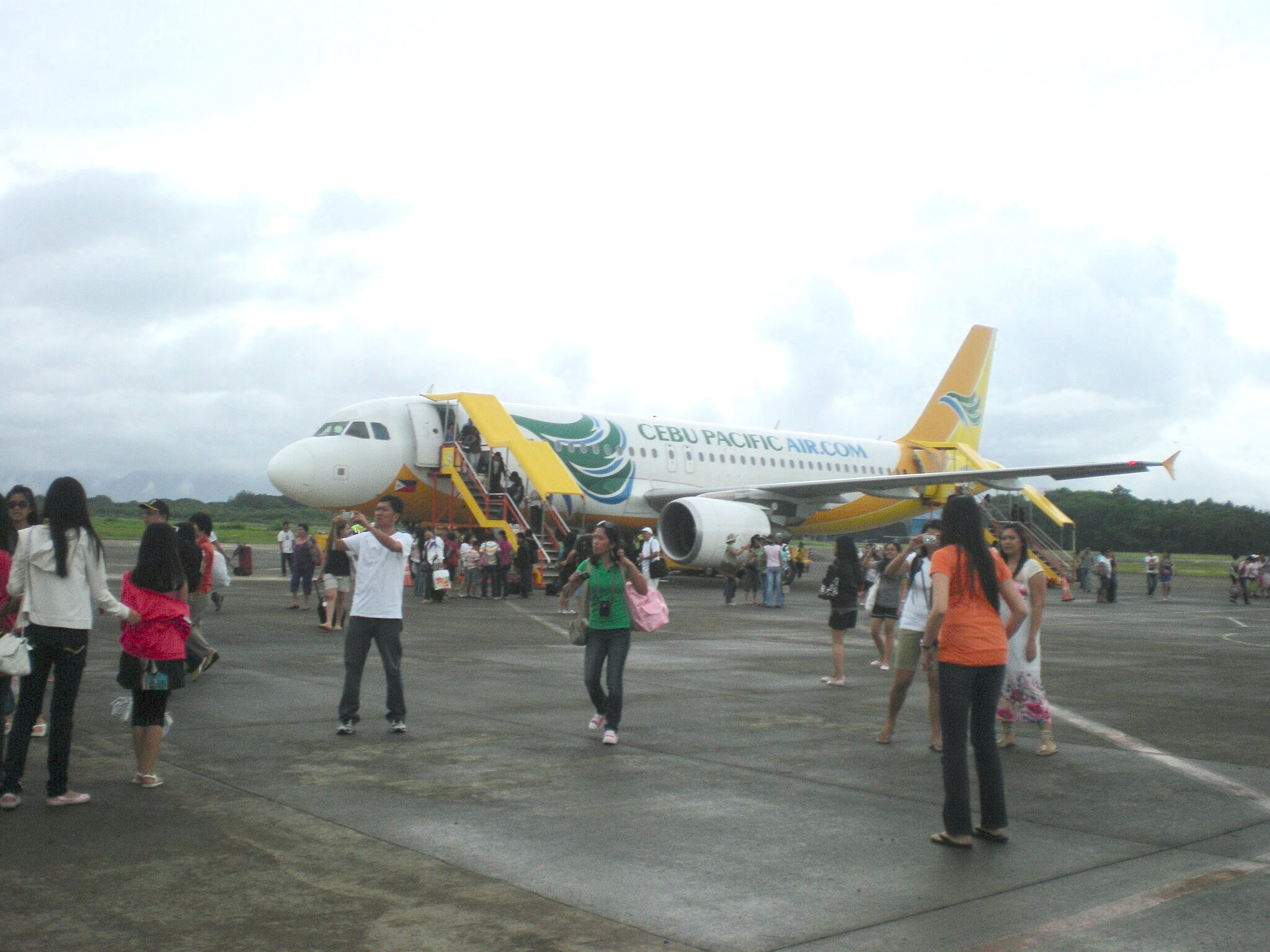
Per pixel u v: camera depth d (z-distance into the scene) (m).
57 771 6.37
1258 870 5.52
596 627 8.71
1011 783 7.54
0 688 6.37
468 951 4.30
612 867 5.41
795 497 35.69
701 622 20.80
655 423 35.06
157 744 6.86
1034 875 5.40
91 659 13.06
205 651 11.34
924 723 9.80
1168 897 5.08
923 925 4.67
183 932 4.45
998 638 5.98
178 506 155.00
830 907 4.89
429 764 7.68
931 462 46.12
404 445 30.09
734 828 6.17
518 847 5.72
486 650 15.00
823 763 8.00
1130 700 11.53
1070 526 44.88
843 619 12.02
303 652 14.07
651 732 9.11
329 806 6.47
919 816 6.53
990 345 49.66
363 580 8.71
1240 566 35.97
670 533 30.75
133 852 5.50
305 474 28.53
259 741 8.38
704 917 4.73
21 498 8.14
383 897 4.91
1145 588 47.34
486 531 29.64
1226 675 13.72
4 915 4.61
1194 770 7.95
